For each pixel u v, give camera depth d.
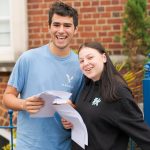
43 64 3.00
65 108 2.76
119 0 5.44
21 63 3.01
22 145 3.04
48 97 2.75
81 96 2.90
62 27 2.92
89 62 2.78
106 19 5.50
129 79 4.71
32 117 2.92
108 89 2.67
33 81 3.00
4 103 3.04
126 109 2.63
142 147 2.62
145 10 5.11
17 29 5.70
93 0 5.52
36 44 5.73
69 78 3.03
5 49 5.81
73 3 5.57
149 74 3.28
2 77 5.81
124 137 2.75
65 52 3.02
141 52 5.20
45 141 3.00
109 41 5.49
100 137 2.70
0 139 5.77
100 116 2.68
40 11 5.69
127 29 5.15
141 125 2.62
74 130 2.88
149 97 3.17
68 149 3.05
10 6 5.77
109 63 2.82
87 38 5.56
